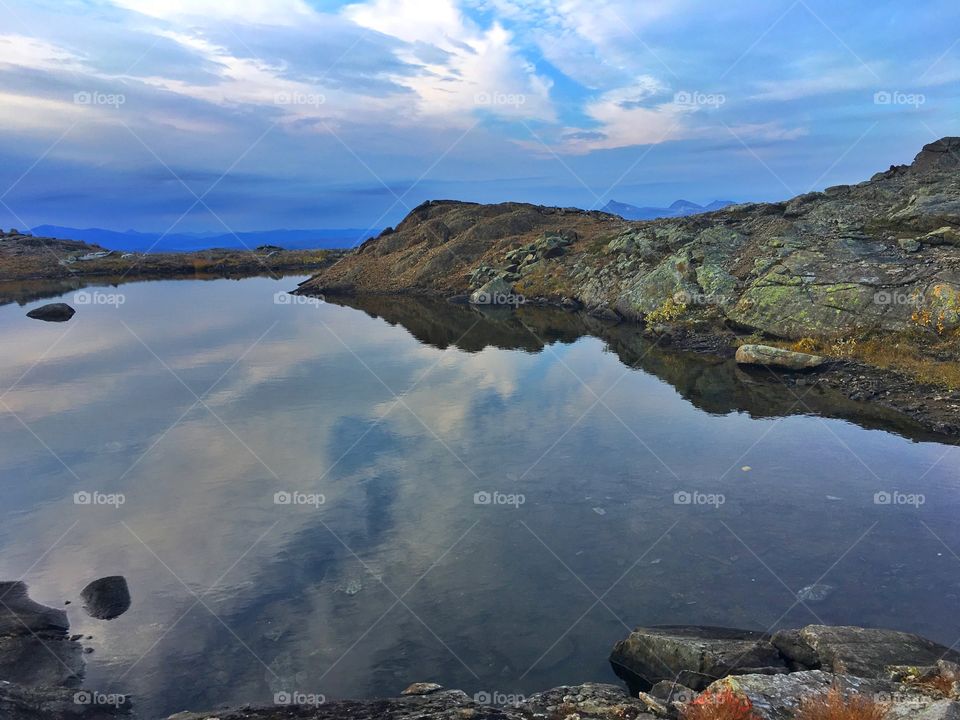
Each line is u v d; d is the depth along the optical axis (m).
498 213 96.25
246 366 37.75
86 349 43.31
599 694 9.47
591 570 13.87
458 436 24.09
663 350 38.28
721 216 57.94
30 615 12.55
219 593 13.44
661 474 19.42
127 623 12.36
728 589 12.78
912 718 7.00
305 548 15.41
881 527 15.16
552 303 60.69
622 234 67.56
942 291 29.00
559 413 26.73
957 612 11.56
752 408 25.75
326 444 23.47
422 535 15.93
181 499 18.56
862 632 10.16
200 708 9.82
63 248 129.12
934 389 24.41
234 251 152.38
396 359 39.47
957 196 36.97
